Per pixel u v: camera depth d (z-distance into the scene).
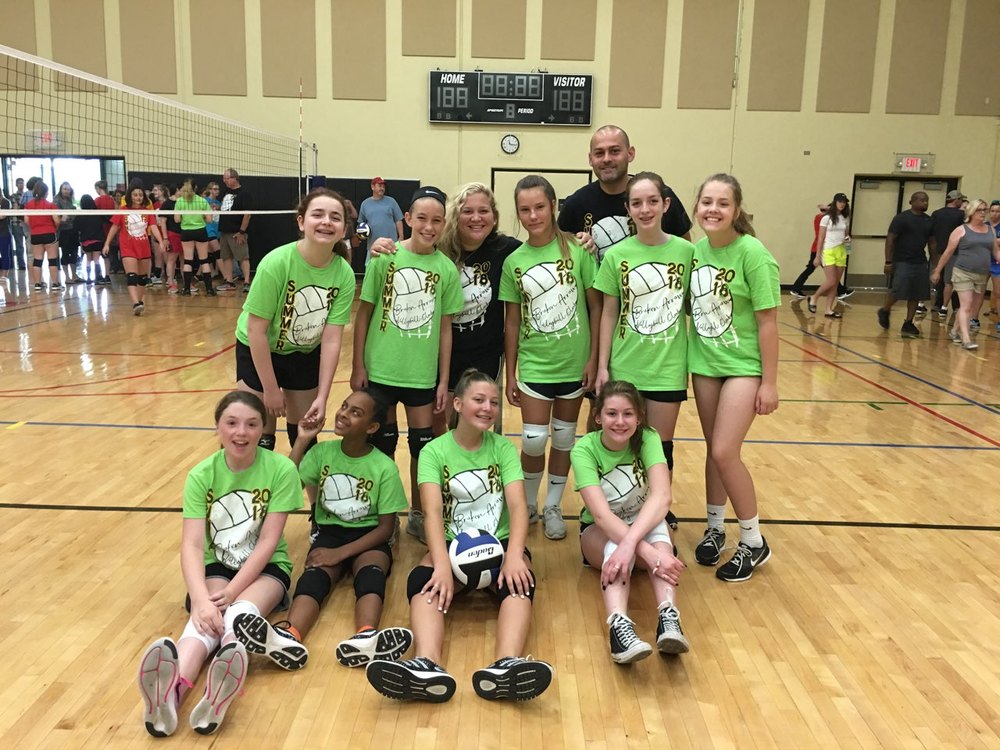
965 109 11.91
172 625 2.41
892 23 11.70
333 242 2.62
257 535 2.45
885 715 2.02
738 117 11.91
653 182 2.75
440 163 11.95
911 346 7.84
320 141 11.91
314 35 11.66
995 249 7.57
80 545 2.96
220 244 11.11
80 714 1.96
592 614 2.57
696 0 11.60
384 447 2.94
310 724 1.95
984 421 5.04
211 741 1.87
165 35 11.61
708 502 3.01
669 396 2.88
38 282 10.99
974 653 2.33
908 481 3.87
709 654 2.32
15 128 11.67
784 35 11.71
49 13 11.54
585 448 2.70
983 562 2.96
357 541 2.64
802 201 12.16
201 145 11.87
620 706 2.05
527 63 11.75
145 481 3.64
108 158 11.80
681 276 2.85
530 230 2.93
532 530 3.27
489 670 2.01
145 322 8.27
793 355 7.31
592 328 3.12
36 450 4.07
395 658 2.17
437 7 11.60
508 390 3.20
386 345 2.87
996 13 11.67
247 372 2.87
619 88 11.80
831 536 3.20
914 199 8.14
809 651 2.34
